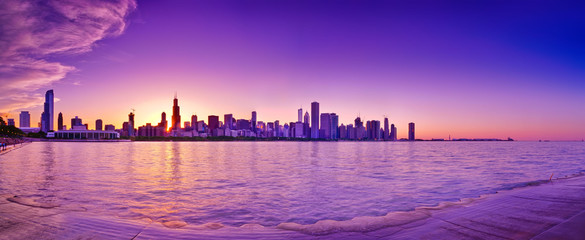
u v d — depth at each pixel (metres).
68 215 9.95
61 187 24.31
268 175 35.00
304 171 40.12
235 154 96.12
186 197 20.50
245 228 9.05
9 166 43.19
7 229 8.43
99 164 48.97
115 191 22.64
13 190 22.69
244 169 42.97
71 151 100.25
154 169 41.81
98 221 9.34
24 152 84.94
